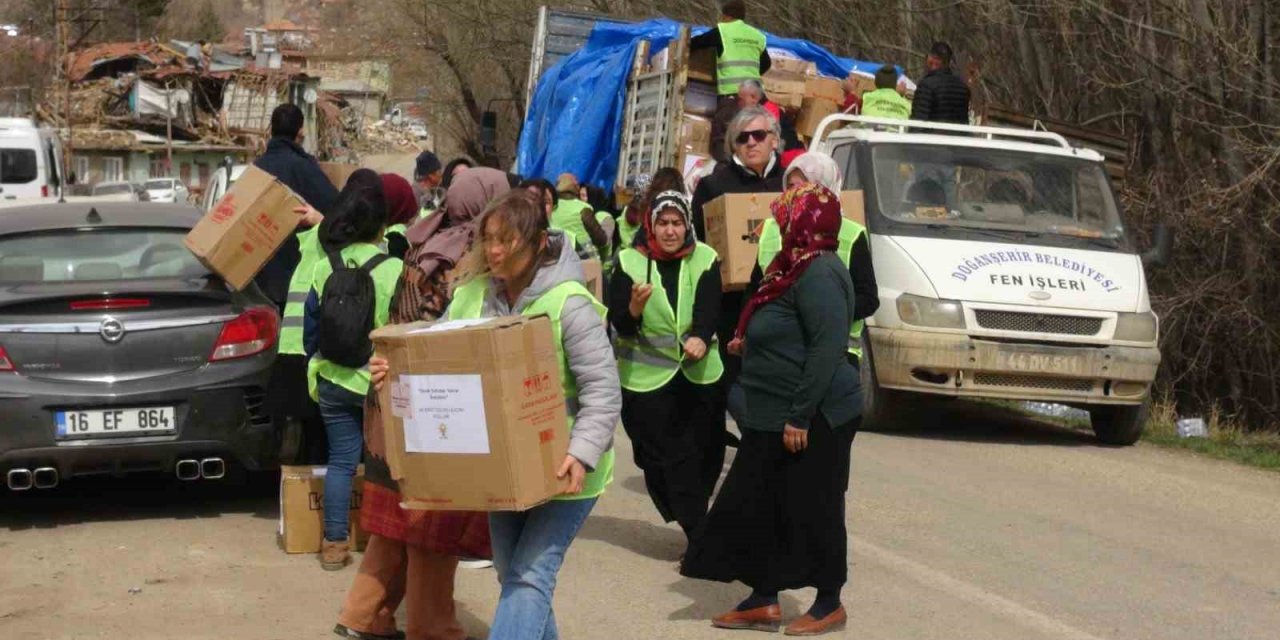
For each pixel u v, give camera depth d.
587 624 7.01
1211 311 16.41
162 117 77.62
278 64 84.12
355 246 7.71
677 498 7.92
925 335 12.32
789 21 25.22
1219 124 16.48
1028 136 14.28
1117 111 18.16
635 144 15.39
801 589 7.71
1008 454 12.17
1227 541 9.09
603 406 5.21
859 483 10.52
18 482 8.59
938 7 20.83
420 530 6.08
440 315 7.14
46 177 36.56
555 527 5.25
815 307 6.50
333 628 6.87
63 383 8.48
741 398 6.86
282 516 8.36
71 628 6.83
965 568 8.16
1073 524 9.41
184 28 129.38
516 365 4.97
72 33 92.56
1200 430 14.33
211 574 7.84
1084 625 7.11
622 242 12.66
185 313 8.73
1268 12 15.94
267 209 8.68
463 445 5.03
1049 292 12.52
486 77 47.09
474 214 7.11
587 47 17.27
